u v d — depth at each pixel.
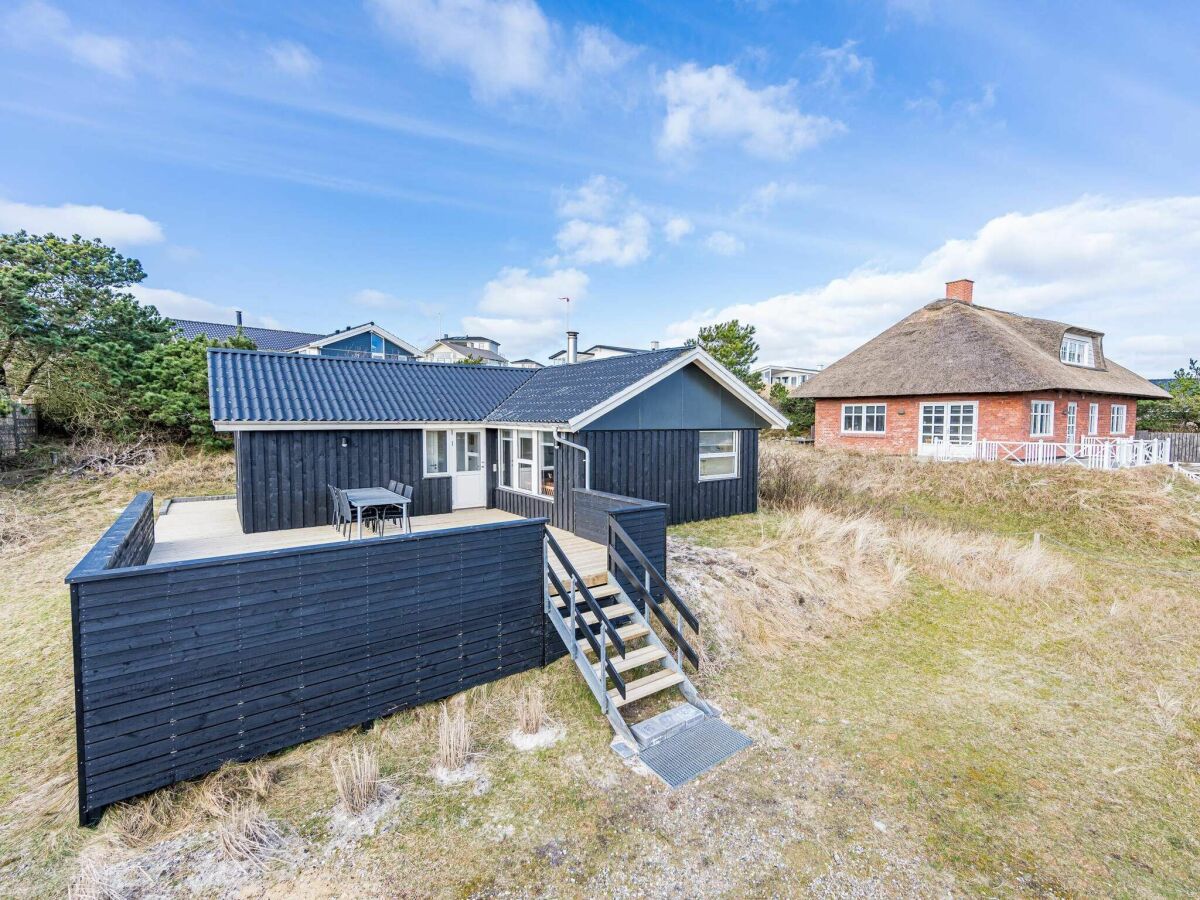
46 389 17.36
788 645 7.20
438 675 5.52
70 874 3.51
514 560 5.97
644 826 3.99
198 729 4.25
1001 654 7.14
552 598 6.23
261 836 3.79
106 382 17.45
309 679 4.75
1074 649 7.28
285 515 9.86
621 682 5.24
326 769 4.54
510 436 11.78
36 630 7.16
